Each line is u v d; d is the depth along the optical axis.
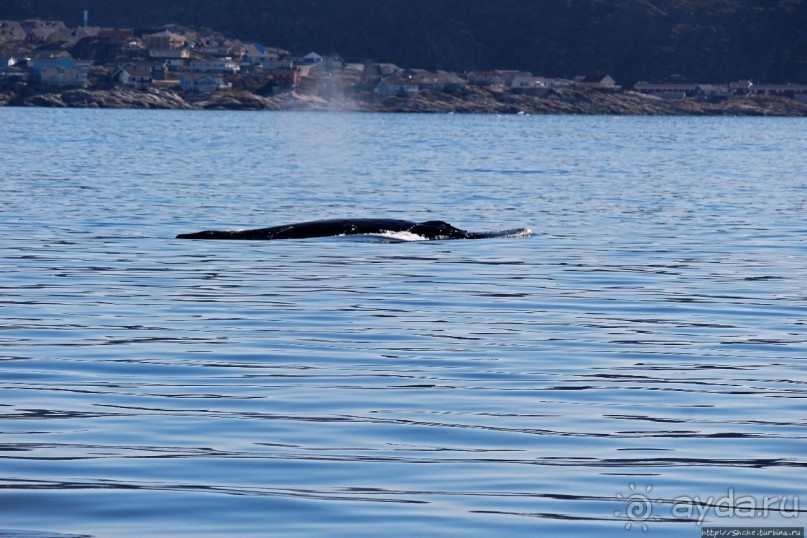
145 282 93.06
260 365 63.09
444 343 69.81
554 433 49.75
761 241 126.56
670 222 147.38
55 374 60.19
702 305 84.69
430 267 103.25
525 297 87.56
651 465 45.22
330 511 39.75
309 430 49.81
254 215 148.50
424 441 48.34
